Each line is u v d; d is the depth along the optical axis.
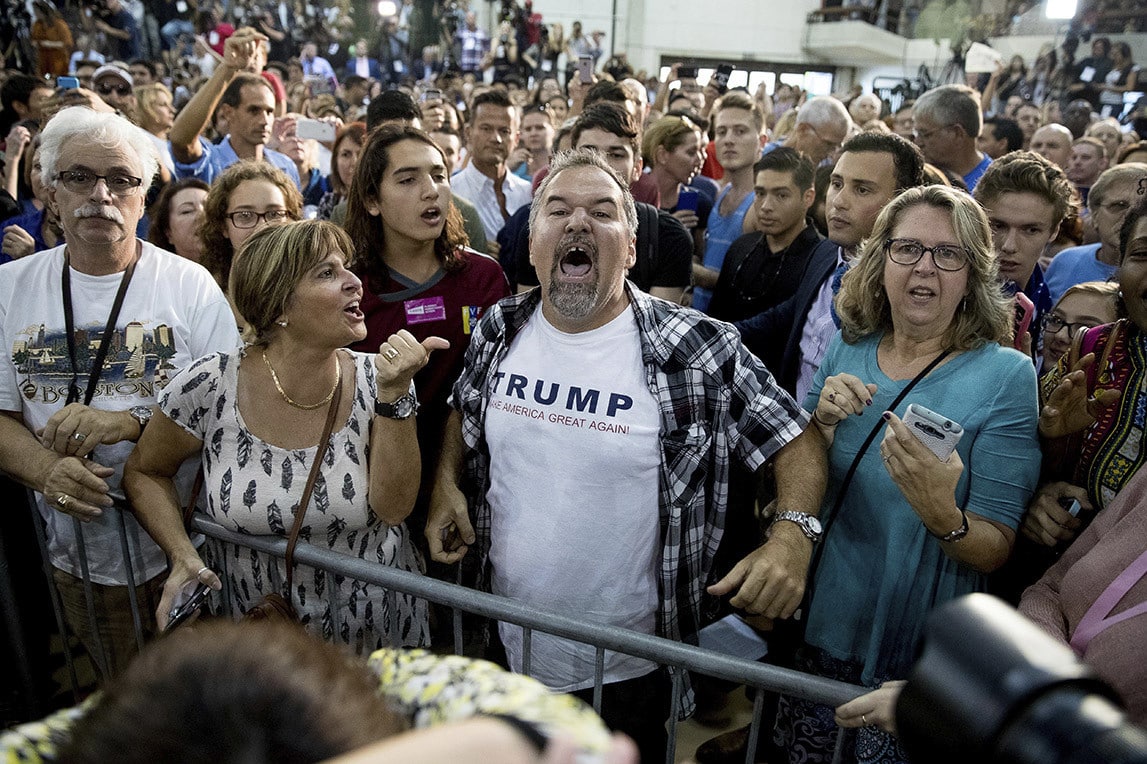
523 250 2.75
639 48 17.72
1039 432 1.62
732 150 4.01
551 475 1.69
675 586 1.72
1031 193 2.14
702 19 17.78
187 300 2.06
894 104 15.67
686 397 1.67
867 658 1.65
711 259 4.14
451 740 0.46
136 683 0.49
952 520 1.44
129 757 0.46
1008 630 0.46
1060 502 1.62
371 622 1.80
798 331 2.59
